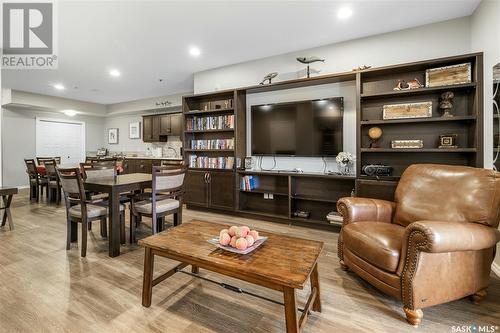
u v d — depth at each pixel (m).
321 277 2.12
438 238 1.43
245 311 1.65
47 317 1.57
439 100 2.85
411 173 2.26
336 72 3.43
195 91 4.70
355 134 3.37
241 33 3.16
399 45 3.08
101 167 3.27
